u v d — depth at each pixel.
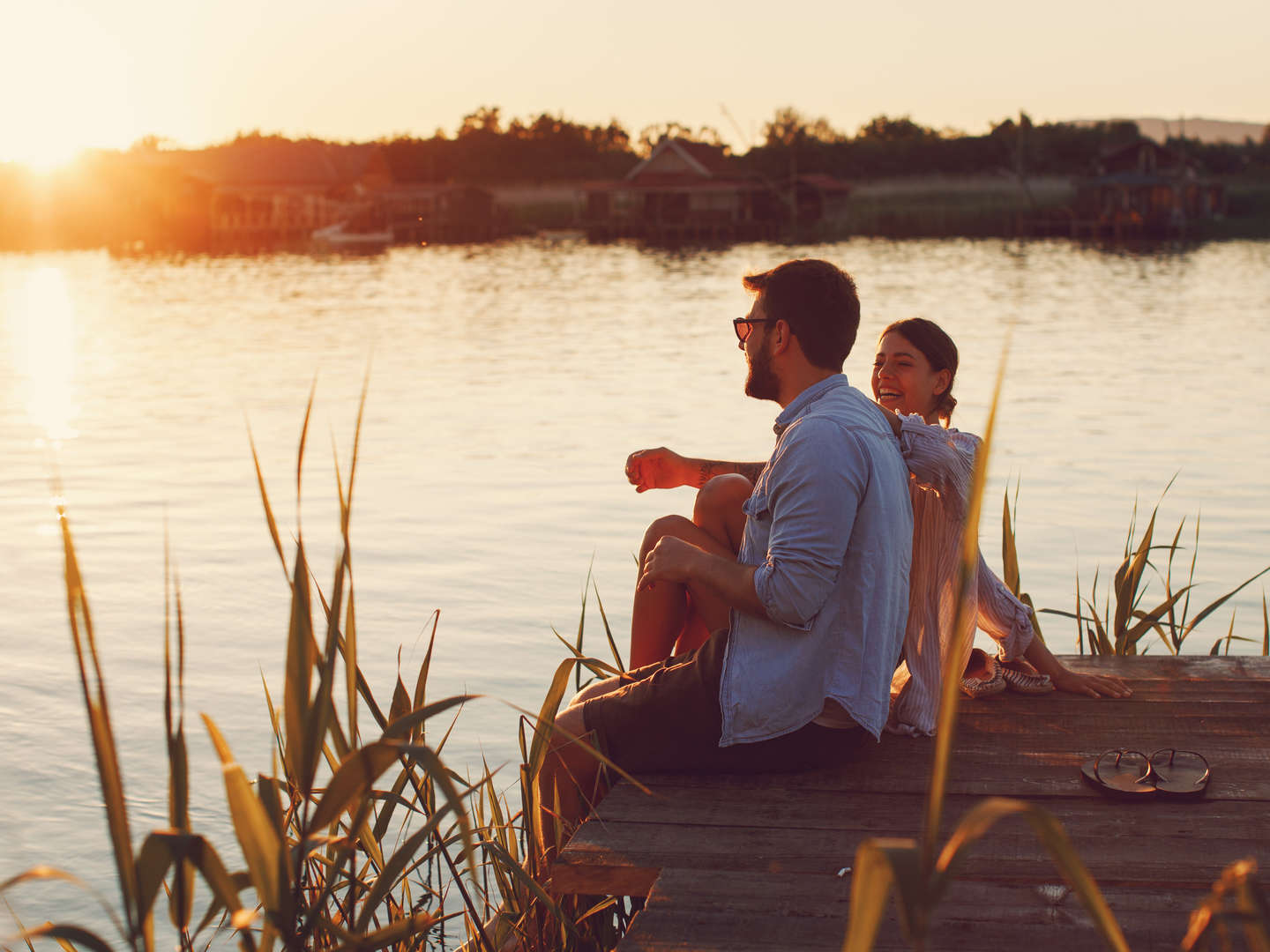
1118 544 8.95
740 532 3.79
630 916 3.40
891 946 2.54
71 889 4.27
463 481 11.59
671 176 79.50
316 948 2.81
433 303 36.38
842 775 3.36
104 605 7.71
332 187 95.44
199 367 21.42
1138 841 2.95
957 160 95.56
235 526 9.90
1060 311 29.92
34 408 16.69
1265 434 13.31
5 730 5.64
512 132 131.75
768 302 3.30
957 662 1.47
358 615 7.50
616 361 21.72
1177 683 4.08
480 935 2.98
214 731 2.13
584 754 3.37
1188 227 73.88
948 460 3.41
